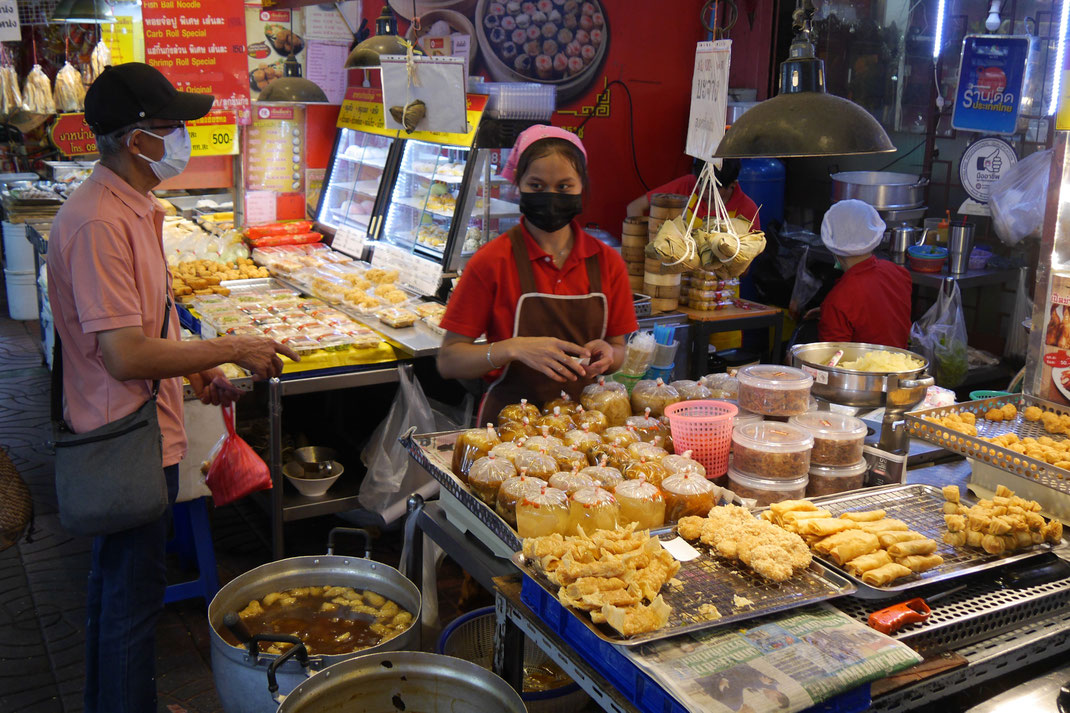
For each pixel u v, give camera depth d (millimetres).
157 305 2570
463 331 2746
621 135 6656
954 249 5254
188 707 3096
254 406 4766
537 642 1889
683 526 2037
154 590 2598
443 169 4727
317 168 6070
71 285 2377
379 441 4016
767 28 6699
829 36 6469
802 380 2529
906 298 4125
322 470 4121
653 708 1581
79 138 6074
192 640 3506
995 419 2684
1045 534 2064
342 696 2074
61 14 5434
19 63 6402
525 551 1901
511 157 2777
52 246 2393
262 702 2225
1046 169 4965
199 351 2521
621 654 1639
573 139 2680
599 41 6375
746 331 6371
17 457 5223
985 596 1921
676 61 6746
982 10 5434
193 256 5320
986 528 2023
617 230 6832
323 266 5168
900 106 6039
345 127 5754
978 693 2018
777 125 2240
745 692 1507
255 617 2586
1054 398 2734
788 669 1573
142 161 2473
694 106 3049
